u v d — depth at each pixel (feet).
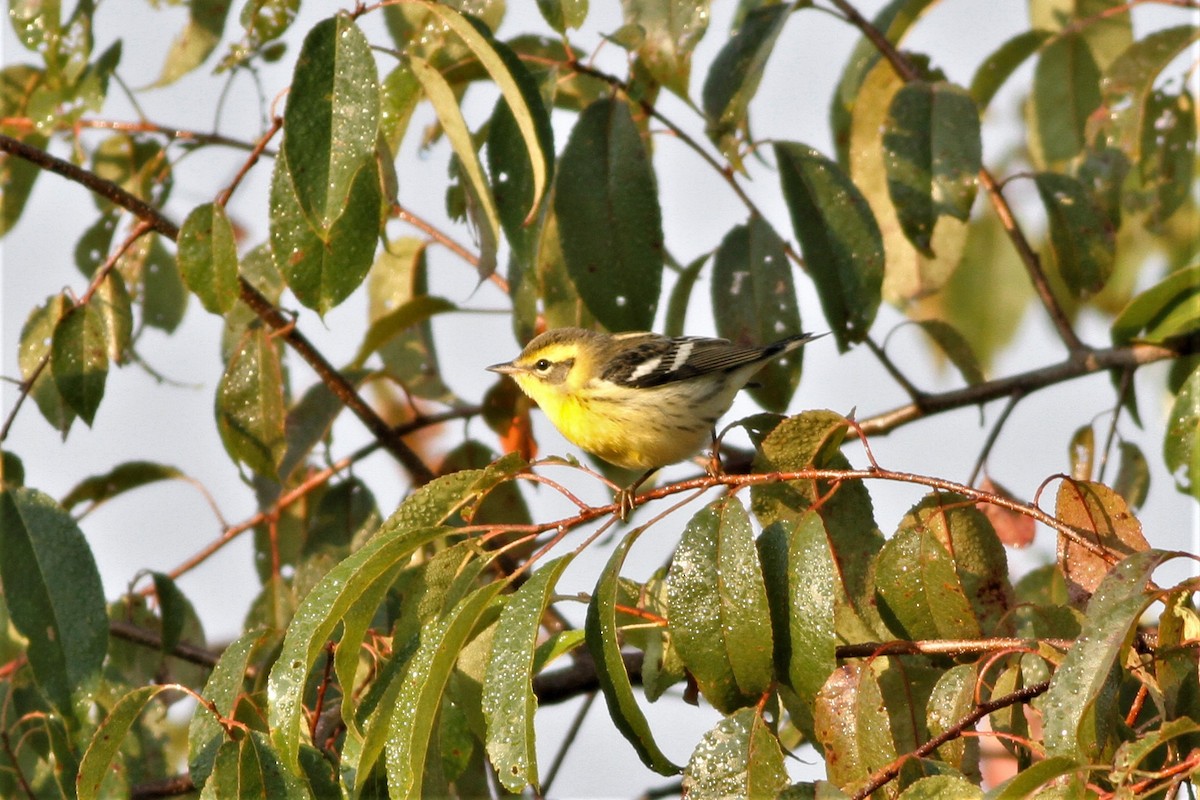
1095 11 46.26
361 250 29.14
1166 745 23.45
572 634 28.19
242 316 40.45
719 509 25.41
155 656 39.45
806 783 22.65
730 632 24.90
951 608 26.61
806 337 35.99
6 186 42.68
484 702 23.65
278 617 39.81
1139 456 37.14
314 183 26.91
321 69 27.20
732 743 23.98
